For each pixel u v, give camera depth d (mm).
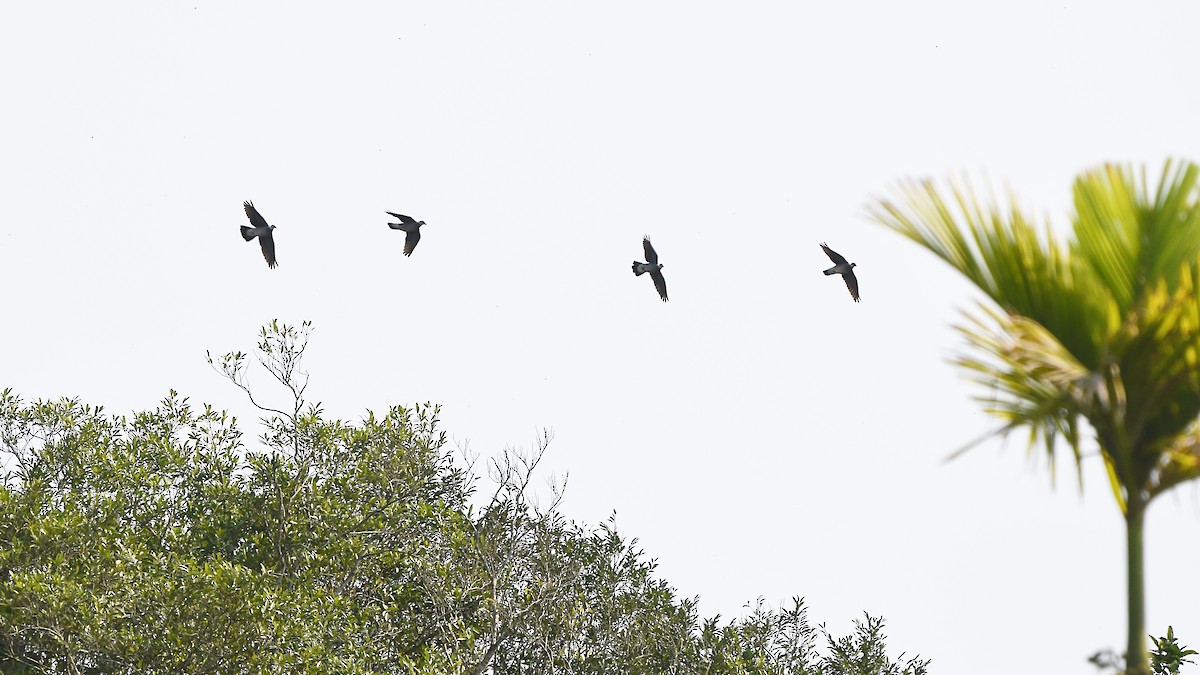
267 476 22047
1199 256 5027
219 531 21625
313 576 20703
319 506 21469
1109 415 5043
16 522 19359
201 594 17969
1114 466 5191
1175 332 4871
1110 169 5152
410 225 17469
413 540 22312
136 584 18547
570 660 21750
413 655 21609
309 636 18547
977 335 5188
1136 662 5008
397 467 22359
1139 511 5105
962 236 5152
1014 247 5070
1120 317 5031
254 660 17812
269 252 16656
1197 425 5086
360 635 20312
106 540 20062
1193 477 5051
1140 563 5066
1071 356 4992
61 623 17734
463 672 20188
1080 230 5164
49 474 22109
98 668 18719
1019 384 5125
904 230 5281
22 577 17672
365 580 22219
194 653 17719
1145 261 5043
